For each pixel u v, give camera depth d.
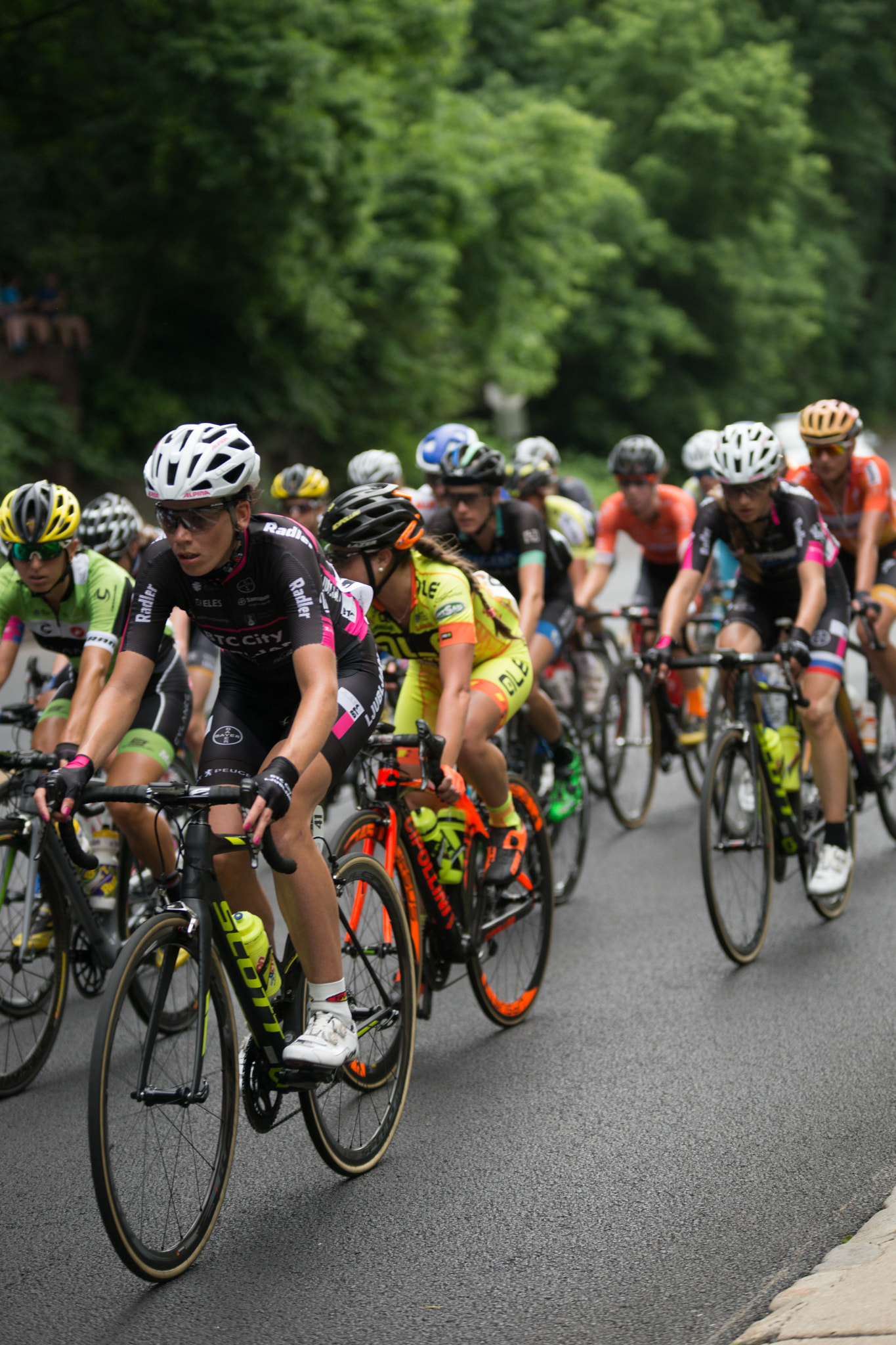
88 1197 4.06
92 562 5.60
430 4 22.84
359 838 4.48
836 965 5.80
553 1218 3.77
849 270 50.38
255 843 3.51
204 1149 3.74
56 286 21.64
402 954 4.52
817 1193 3.81
